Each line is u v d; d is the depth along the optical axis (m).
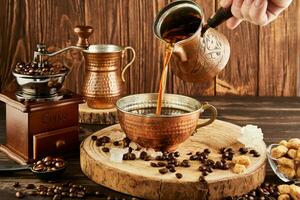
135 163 0.70
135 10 1.04
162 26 0.74
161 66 1.06
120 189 0.67
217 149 0.76
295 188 0.65
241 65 1.06
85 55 0.91
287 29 1.05
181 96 0.78
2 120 0.94
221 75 1.07
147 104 0.79
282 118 0.94
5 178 0.71
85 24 1.05
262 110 0.98
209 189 0.65
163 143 0.71
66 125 0.78
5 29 1.05
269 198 0.66
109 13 1.05
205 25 0.72
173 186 0.65
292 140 0.72
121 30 1.05
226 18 0.74
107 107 0.92
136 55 1.06
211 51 0.72
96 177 0.70
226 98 1.05
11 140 0.79
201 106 0.74
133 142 0.77
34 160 0.75
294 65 1.06
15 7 1.04
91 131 0.88
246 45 1.05
